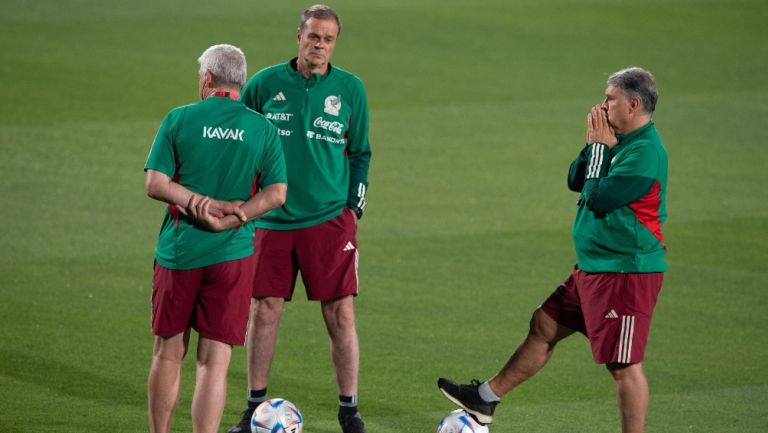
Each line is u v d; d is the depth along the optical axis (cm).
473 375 2591
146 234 3672
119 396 2362
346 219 2284
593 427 2284
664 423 2312
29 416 2220
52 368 2514
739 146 5144
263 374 2262
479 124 5453
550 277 3372
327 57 2269
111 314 2920
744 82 6569
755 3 9112
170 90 5856
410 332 2877
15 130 4934
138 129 5075
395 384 2516
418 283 3284
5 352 2602
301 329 2895
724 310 3120
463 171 4625
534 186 4434
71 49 6688
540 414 2359
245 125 1986
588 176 2030
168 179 1959
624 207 2006
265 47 7025
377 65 6706
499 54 7144
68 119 5178
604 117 2034
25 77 5947
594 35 7812
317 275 2253
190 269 1978
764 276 3428
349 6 8531
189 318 2011
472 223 3922
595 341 2053
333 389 2486
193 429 2002
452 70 6662
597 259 2050
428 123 5434
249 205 1981
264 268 2259
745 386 2559
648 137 2019
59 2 8162
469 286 3272
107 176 4350
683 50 7425
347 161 2328
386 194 4259
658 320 3031
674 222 3997
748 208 4184
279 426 2066
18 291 3064
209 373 1988
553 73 6675
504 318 3008
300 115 2261
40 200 3984
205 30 7450
